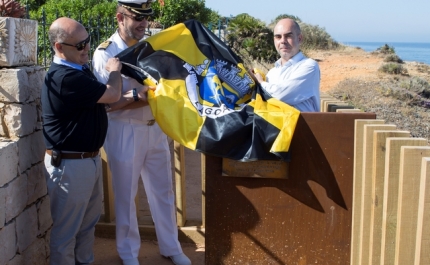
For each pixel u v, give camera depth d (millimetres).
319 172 3637
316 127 3582
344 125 3553
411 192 2750
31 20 4133
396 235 2887
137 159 4262
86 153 3799
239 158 3600
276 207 3740
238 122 3607
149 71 3980
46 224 4430
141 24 4160
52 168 3809
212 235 3863
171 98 3840
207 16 16219
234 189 3766
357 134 3357
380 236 3172
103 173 5113
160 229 4574
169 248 4590
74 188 3783
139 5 4078
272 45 20203
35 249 4219
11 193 3771
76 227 3953
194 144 3674
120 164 4199
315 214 3703
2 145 3707
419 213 2609
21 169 3934
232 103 3922
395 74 24531
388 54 34344
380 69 24969
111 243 5059
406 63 30500
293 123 3521
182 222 5125
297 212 3723
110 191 5168
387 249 3016
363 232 3299
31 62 4176
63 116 3658
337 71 25359
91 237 4324
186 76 3980
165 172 4465
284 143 3480
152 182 4484
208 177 3785
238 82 4035
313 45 37219
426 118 17531
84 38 3680
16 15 4055
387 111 17734
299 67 4059
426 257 2594
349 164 3592
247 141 3627
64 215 3855
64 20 3650
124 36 4234
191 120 3734
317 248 3750
